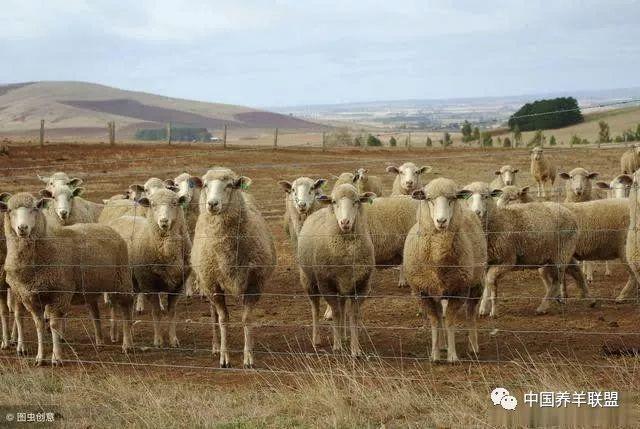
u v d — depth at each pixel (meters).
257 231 11.77
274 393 9.57
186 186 15.66
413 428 8.27
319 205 15.84
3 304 12.74
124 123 198.38
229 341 12.78
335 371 10.38
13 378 10.31
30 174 33.56
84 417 9.00
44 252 11.47
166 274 12.65
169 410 8.95
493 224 13.89
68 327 14.20
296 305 15.16
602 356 10.88
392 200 14.73
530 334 12.48
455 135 104.00
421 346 11.99
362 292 12.15
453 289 11.03
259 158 41.38
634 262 12.78
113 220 14.17
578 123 77.81
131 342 12.50
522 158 44.31
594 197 21.41
